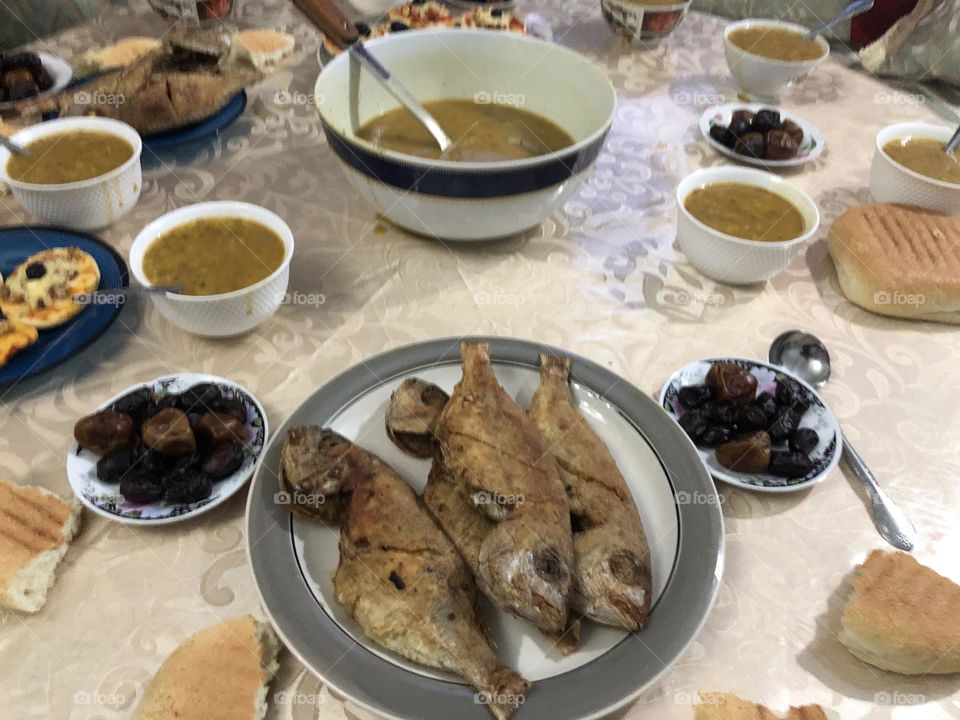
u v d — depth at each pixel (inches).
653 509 39.2
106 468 38.8
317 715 33.0
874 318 54.5
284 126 70.8
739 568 39.1
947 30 78.1
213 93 66.9
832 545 40.3
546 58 61.0
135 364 48.4
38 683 33.5
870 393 48.9
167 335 50.5
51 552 36.9
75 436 39.5
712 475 41.8
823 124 74.0
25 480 41.1
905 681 35.2
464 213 51.8
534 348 46.1
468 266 57.5
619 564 33.6
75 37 79.4
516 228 54.8
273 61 78.2
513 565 32.2
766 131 67.7
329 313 53.1
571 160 50.4
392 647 32.3
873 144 71.5
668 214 63.2
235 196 62.4
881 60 81.8
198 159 66.1
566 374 43.3
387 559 33.4
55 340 47.6
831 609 37.7
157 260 49.3
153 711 31.5
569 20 89.0
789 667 35.5
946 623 34.7
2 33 89.4
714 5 100.3
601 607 33.3
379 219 61.2
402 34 60.9
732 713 33.2
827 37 89.6
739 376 44.2
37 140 58.1
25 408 45.1
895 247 54.4
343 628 33.5
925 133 63.6
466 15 76.9
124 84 63.7
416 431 39.7
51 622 35.6
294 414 41.3
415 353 45.4
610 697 31.2
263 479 38.1
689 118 74.2
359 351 50.5
